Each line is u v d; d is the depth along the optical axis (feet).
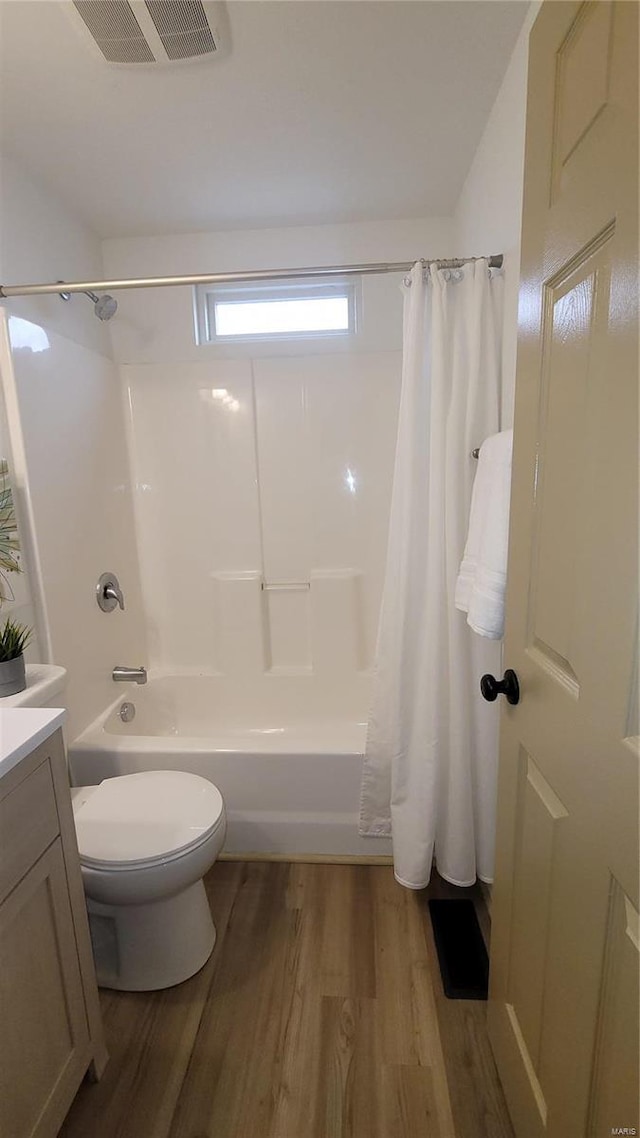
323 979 4.54
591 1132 2.26
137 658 7.89
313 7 3.69
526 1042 3.08
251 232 7.20
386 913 5.22
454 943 4.83
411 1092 3.68
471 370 4.80
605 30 1.99
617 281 1.93
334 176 5.90
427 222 7.01
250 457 7.79
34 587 5.40
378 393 7.55
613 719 2.01
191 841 4.17
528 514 2.92
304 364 7.54
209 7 3.63
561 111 2.42
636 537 1.85
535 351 2.77
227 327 7.74
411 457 5.09
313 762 5.71
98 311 6.79
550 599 2.64
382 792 5.67
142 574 8.13
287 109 4.74
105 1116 3.59
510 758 3.30
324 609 8.00
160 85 4.38
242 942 4.91
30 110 4.64
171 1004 4.35
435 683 5.00
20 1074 2.88
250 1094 3.70
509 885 3.35
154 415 7.73
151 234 7.23
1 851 2.76
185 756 5.73
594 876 2.19
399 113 4.85
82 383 6.42
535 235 2.74
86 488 6.46
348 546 7.95
